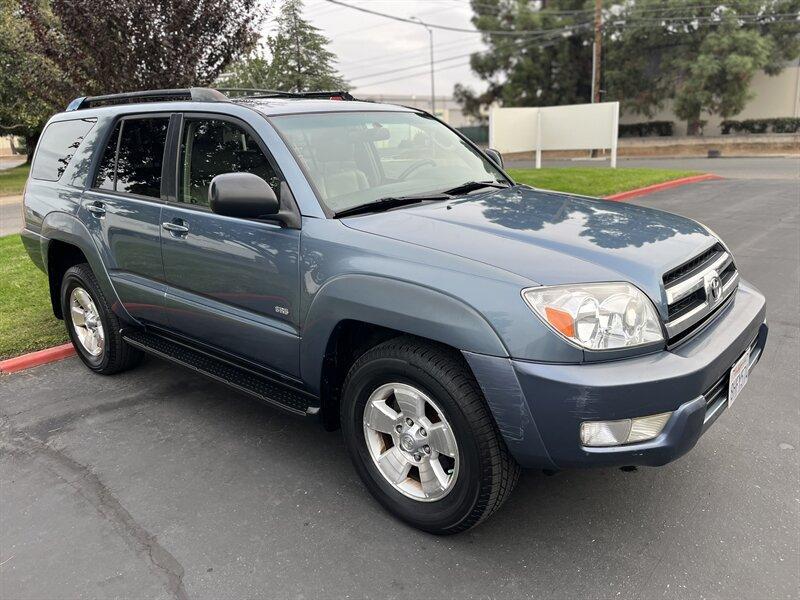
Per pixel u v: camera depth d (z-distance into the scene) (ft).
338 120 11.53
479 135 157.69
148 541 9.30
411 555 8.84
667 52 120.98
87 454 11.78
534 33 136.26
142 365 16.03
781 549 8.68
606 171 58.13
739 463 10.80
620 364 7.76
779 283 21.36
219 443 12.07
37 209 15.69
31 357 16.08
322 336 9.53
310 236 9.60
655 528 9.23
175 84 29.53
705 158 101.14
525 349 7.68
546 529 9.29
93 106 17.19
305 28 64.95
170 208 11.92
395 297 8.54
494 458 8.25
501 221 9.68
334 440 12.14
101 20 27.58
